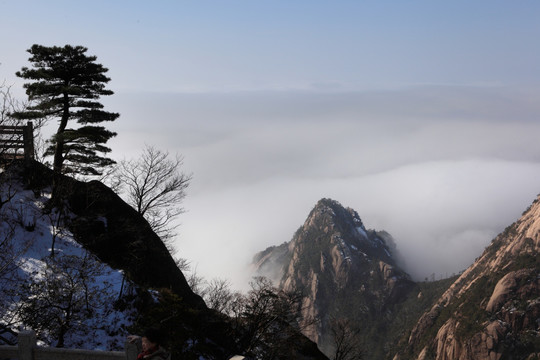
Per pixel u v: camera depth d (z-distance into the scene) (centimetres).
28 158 3838
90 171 3862
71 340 2536
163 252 4166
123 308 3023
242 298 3838
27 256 3120
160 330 860
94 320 2753
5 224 3331
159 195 4244
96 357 1039
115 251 3788
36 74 3753
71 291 2412
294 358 3862
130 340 1014
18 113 3409
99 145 3991
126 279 3312
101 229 3859
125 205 4209
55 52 3756
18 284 2700
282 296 3859
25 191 3731
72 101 3912
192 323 3416
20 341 1063
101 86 3981
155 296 3381
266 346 3678
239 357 963
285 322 3831
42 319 2427
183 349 3067
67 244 3509
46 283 2684
